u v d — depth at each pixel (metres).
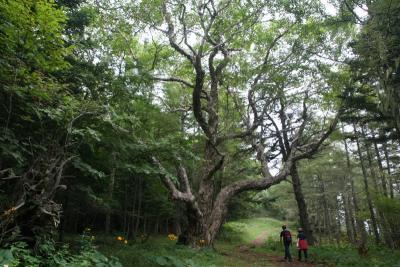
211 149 17.48
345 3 14.06
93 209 14.88
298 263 15.00
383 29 12.55
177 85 20.53
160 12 15.73
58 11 6.18
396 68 11.98
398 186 28.05
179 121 15.28
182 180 15.95
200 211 15.70
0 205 6.04
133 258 9.88
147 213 19.67
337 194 39.00
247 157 24.42
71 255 7.13
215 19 16.72
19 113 7.16
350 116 15.65
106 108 7.34
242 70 18.64
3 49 6.25
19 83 6.54
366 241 26.75
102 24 15.12
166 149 9.92
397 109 12.28
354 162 32.19
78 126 7.63
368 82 15.00
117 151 9.09
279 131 21.41
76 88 9.12
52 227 6.82
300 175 38.19
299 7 15.65
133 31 15.85
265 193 48.22
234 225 37.16
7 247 5.67
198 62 15.09
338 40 17.02
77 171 9.08
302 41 17.62
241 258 14.88
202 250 14.49
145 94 11.34
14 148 6.41
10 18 5.96
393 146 22.39
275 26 18.41
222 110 22.66
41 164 6.46
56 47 6.54
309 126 21.73
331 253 17.00
